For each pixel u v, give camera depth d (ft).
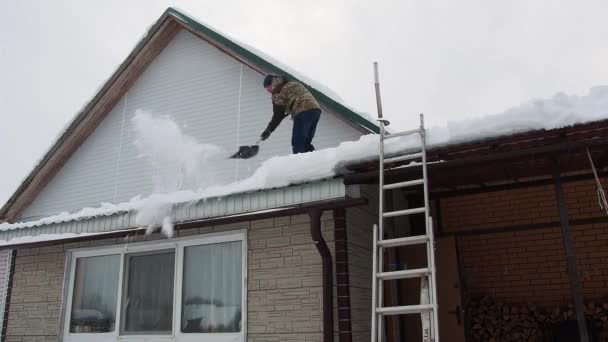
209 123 28.12
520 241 22.71
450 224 23.73
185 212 17.54
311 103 20.15
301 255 17.24
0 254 30.14
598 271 21.11
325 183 15.19
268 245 17.92
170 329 19.35
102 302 21.35
